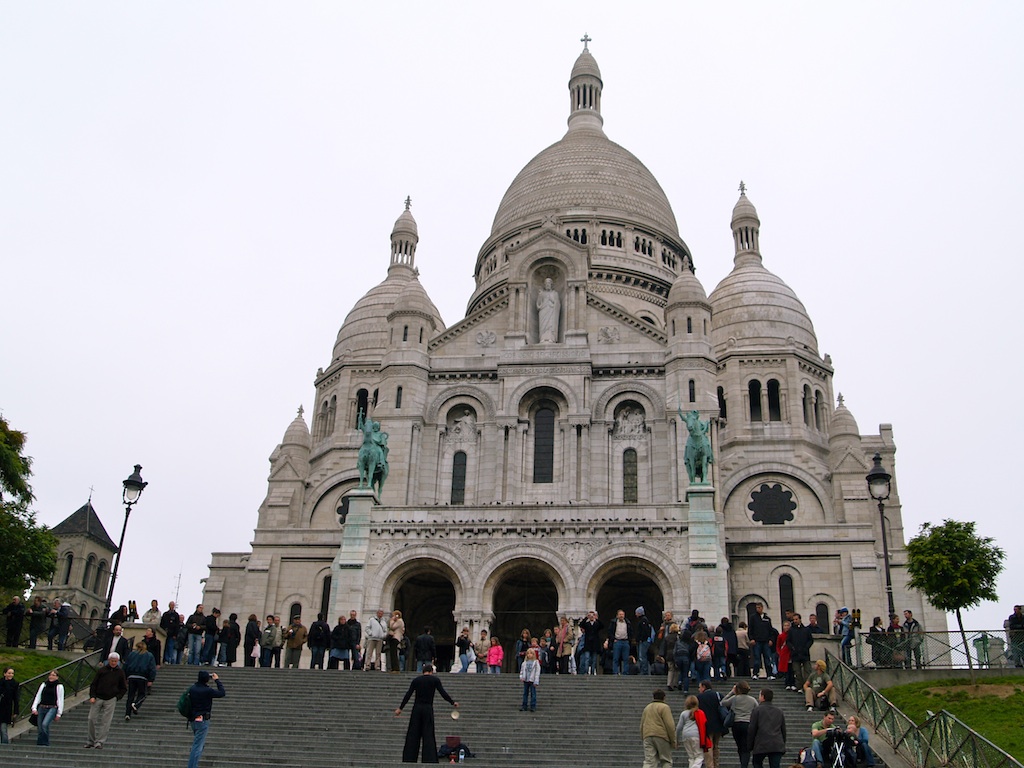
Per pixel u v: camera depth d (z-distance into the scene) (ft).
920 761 100.83
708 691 92.79
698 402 206.18
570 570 177.68
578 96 347.77
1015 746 102.47
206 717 94.94
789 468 245.86
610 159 310.04
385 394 215.72
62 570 322.34
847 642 132.05
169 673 133.39
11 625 140.77
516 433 209.26
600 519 180.45
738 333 266.16
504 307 223.71
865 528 217.97
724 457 250.57
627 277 273.33
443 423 215.72
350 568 181.88
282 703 122.42
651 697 125.18
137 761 99.09
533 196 301.84
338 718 116.88
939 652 131.64
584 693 127.03
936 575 138.21
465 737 111.14
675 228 309.22
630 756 105.70
